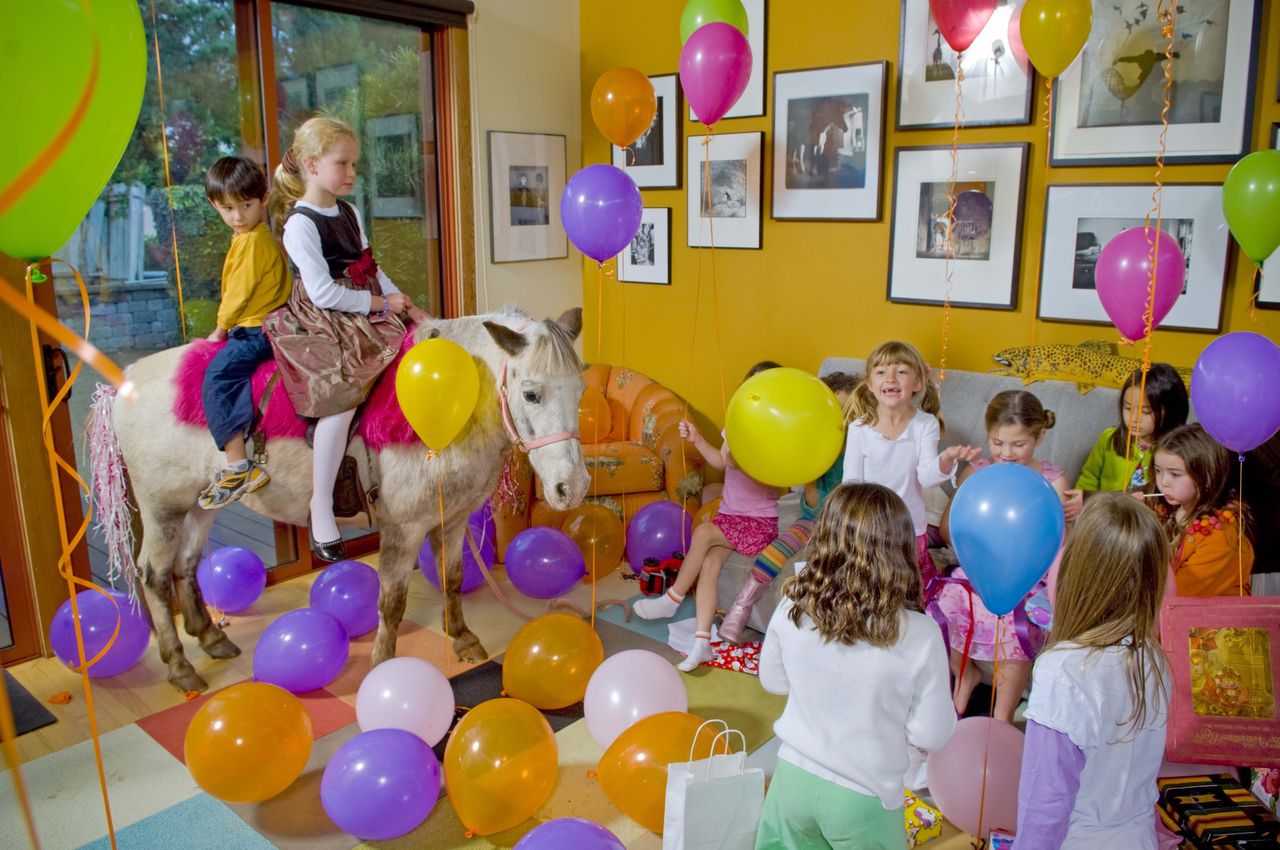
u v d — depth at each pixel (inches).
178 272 132.1
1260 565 105.1
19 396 126.9
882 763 69.8
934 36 145.4
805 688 72.5
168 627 123.6
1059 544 76.2
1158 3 125.7
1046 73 116.3
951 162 147.1
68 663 121.0
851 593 69.5
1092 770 67.2
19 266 125.6
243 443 112.7
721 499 143.7
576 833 73.6
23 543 130.6
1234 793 85.0
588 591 154.0
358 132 161.8
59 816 97.9
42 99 50.9
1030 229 142.4
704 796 75.6
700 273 184.9
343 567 138.3
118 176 134.3
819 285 168.1
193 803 100.0
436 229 178.7
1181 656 86.8
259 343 112.7
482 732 88.4
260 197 113.7
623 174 122.5
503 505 160.2
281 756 93.1
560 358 109.3
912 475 117.6
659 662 102.1
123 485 121.5
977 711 111.5
